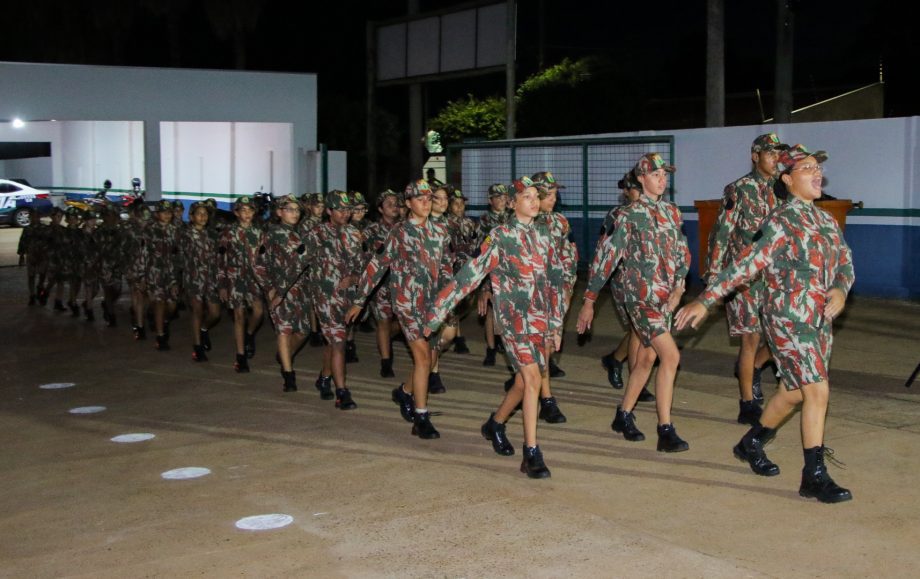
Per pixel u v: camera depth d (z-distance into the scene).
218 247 10.83
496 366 11.07
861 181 14.86
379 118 38.19
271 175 30.83
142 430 8.48
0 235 32.16
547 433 8.16
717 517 6.14
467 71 22.72
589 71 27.17
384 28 25.66
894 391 9.34
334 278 9.09
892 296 14.62
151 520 6.25
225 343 12.79
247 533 5.98
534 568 5.38
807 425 6.37
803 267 6.23
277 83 29.27
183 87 28.05
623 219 7.36
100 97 27.02
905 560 5.45
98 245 14.48
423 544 5.75
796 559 5.47
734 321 8.14
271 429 8.45
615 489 6.70
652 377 10.11
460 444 7.89
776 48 19.38
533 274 6.85
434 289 7.99
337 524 6.09
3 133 42.00
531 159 19.02
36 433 8.45
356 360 11.44
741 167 16.14
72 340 13.20
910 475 6.88
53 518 6.34
